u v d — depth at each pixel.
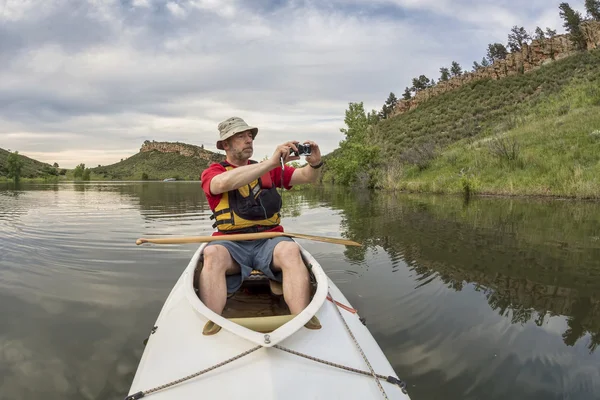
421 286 4.08
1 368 2.55
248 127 2.87
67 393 2.29
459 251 5.50
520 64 56.41
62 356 2.71
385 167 23.25
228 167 2.96
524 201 11.60
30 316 3.37
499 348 2.72
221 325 1.84
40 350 2.79
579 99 23.05
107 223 8.53
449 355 2.64
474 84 58.69
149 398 1.64
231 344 1.84
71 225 8.19
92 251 5.69
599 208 9.69
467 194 14.38
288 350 1.76
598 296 3.69
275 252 2.48
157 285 4.18
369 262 5.04
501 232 6.82
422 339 2.89
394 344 2.83
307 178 2.99
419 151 22.25
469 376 2.38
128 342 2.90
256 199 2.80
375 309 3.50
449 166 19.05
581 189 11.80
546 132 17.91
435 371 2.45
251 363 1.68
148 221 8.82
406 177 20.91
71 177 78.31
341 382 1.69
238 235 2.60
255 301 2.79
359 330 2.21
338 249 5.80
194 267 2.57
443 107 53.91
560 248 5.58
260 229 2.87
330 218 9.08
